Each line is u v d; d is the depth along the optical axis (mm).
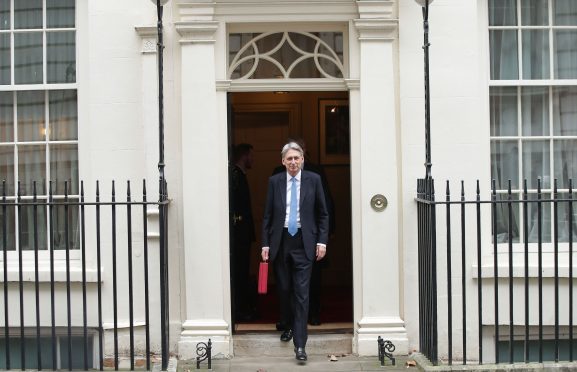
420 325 7242
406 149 7566
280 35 7840
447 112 7574
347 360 7484
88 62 7680
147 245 7102
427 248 6953
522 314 7578
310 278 7840
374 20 7492
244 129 10773
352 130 7625
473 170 7574
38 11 7812
